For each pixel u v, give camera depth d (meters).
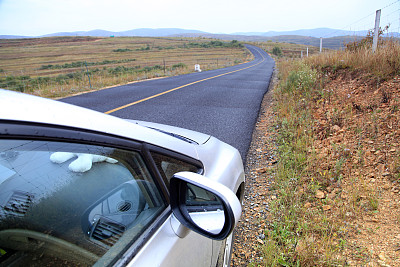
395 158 3.62
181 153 1.60
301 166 4.04
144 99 9.70
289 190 3.43
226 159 2.21
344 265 2.22
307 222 2.79
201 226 1.32
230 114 7.50
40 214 0.84
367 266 2.19
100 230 0.98
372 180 3.38
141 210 1.16
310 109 6.36
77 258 0.88
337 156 4.05
